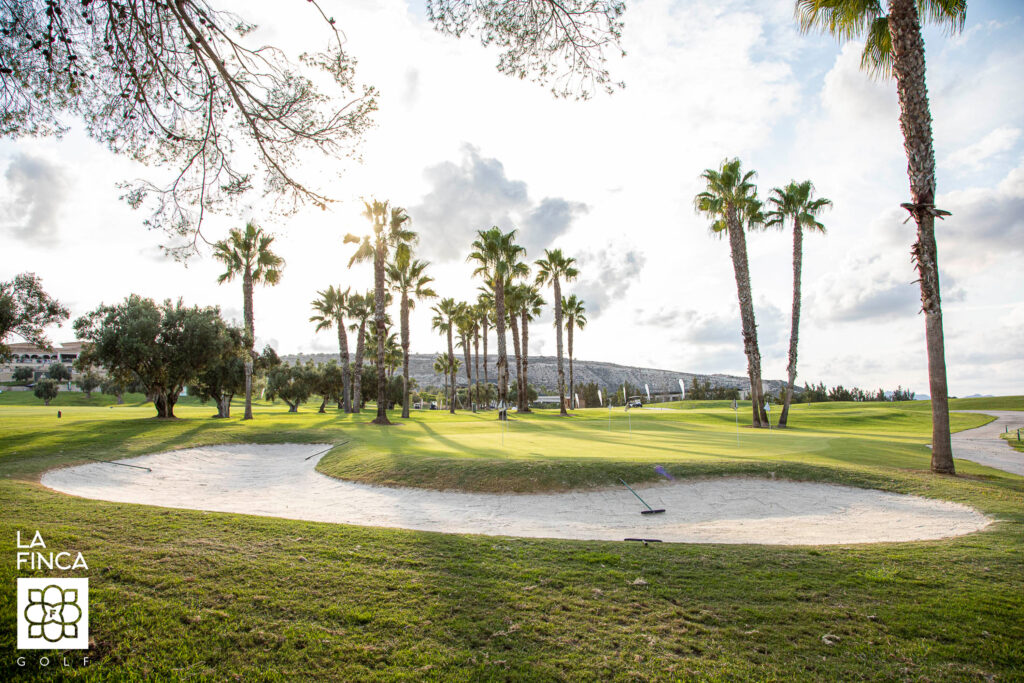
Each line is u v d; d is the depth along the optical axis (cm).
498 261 4119
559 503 1232
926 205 1500
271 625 502
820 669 464
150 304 3038
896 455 1869
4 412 4531
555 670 446
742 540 952
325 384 6531
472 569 678
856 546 847
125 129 712
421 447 1894
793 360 3503
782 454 1716
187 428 2488
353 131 745
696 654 483
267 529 817
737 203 3350
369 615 530
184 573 606
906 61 1504
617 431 2736
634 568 706
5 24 614
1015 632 536
